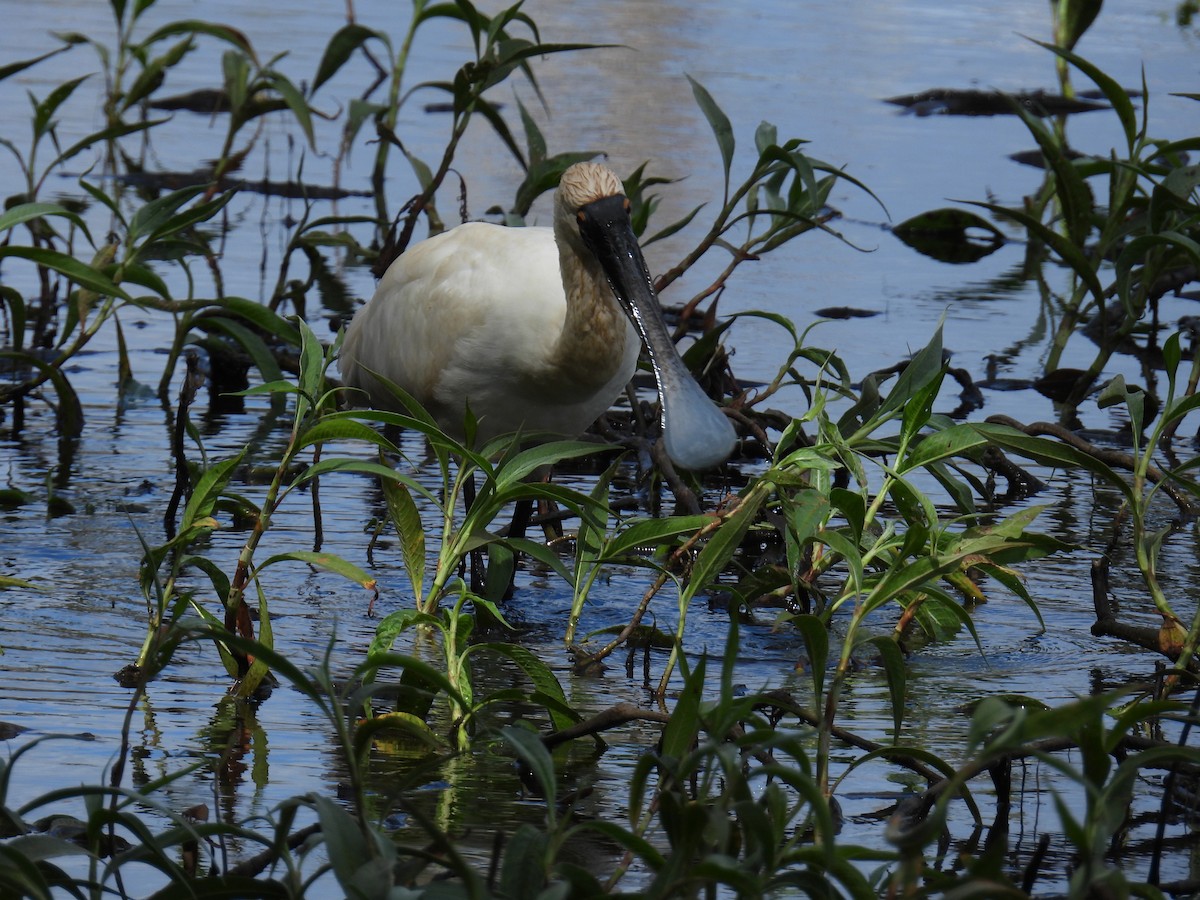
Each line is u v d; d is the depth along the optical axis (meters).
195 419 13.97
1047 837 6.61
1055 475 13.46
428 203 17.19
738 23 32.69
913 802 7.09
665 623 9.98
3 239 18.36
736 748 6.61
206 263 18.22
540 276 11.04
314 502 10.92
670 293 17.31
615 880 5.75
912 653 9.53
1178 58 29.27
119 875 6.12
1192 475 13.05
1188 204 12.91
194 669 8.76
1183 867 6.76
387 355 11.91
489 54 14.69
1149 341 16.45
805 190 13.84
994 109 26.22
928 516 8.04
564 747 7.86
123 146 22.67
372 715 8.04
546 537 11.45
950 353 15.92
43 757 7.39
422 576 8.89
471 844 6.70
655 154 22.39
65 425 13.25
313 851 6.65
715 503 12.31
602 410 11.61
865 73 28.30
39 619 9.33
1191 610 10.12
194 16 29.31
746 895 4.98
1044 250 20.20
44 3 30.16
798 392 14.56
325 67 18.94
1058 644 9.67
